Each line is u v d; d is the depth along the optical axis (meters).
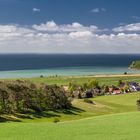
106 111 72.94
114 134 29.73
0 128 32.03
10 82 53.28
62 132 30.72
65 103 64.81
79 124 35.97
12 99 51.44
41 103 58.06
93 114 65.19
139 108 80.06
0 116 47.62
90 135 29.39
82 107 70.56
